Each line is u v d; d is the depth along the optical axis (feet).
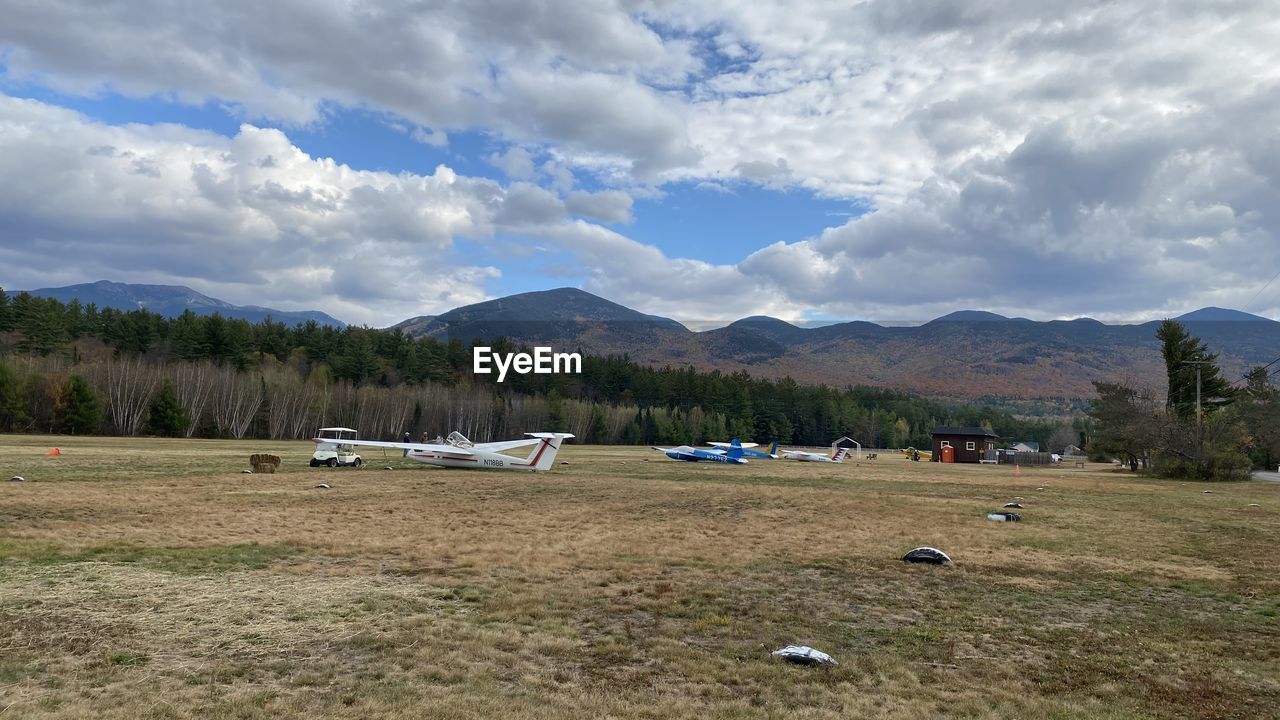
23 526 52.42
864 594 39.22
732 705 22.54
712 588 39.52
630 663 26.84
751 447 232.12
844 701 23.36
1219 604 38.37
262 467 112.27
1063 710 22.82
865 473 161.89
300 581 38.32
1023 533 63.36
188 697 21.81
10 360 248.32
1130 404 203.92
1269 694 24.72
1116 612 36.40
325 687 23.13
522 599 35.63
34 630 28.02
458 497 83.76
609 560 46.52
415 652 27.02
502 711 21.44
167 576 38.27
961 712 22.61
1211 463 152.66
